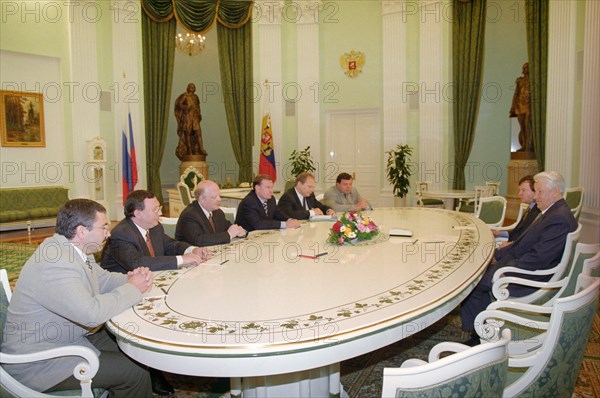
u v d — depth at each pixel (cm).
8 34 791
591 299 167
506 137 948
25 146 829
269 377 223
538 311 214
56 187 843
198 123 1047
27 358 176
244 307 194
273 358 158
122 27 886
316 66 1011
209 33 1223
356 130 1019
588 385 270
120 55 888
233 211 442
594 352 313
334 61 1019
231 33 998
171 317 185
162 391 269
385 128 977
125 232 273
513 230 411
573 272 249
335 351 164
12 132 815
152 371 269
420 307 190
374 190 1014
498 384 125
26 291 195
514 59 930
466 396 117
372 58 992
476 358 119
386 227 399
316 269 257
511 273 307
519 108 885
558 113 698
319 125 1022
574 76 682
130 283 214
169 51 952
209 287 225
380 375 290
